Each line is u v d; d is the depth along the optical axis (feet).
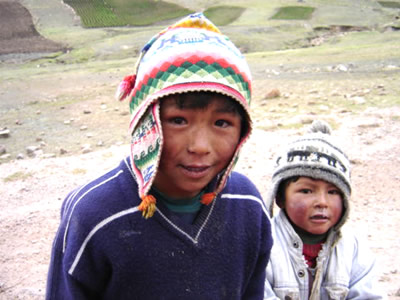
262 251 6.00
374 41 70.85
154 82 4.50
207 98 4.40
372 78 36.94
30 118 31.55
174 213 5.26
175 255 5.14
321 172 7.09
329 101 29.94
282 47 82.58
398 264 12.60
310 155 7.22
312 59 50.96
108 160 21.66
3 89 44.45
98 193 5.18
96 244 5.02
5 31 96.99
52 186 18.93
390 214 15.52
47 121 30.40
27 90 43.06
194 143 4.48
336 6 124.47
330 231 7.63
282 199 7.86
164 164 4.69
